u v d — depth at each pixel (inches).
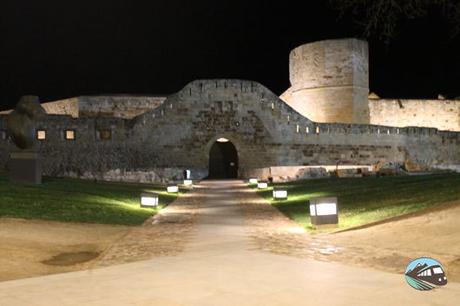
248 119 1971.0
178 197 1121.4
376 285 294.4
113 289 291.4
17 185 912.9
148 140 1865.2
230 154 2288.4
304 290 284.2
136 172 1557.6
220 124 1953.7
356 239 468.8
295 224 639.1
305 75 2278.5
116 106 2180.1
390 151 2071.9
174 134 1904.5
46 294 281.0
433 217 517.3
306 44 2273.6
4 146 1627.7
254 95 1979.6
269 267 350.6
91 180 1304.1
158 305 257.6
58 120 1727.4
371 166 1926.7
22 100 994.7
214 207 895.1
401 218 548.7
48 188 923.4
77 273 339.0
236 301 263.3
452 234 430.3
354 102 2180.1
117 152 1801.2
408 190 816.9
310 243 463.5
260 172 1844.2
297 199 956.0
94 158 1759.4
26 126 978.1
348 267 348.8
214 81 1958.7
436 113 2502.5
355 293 276.4
